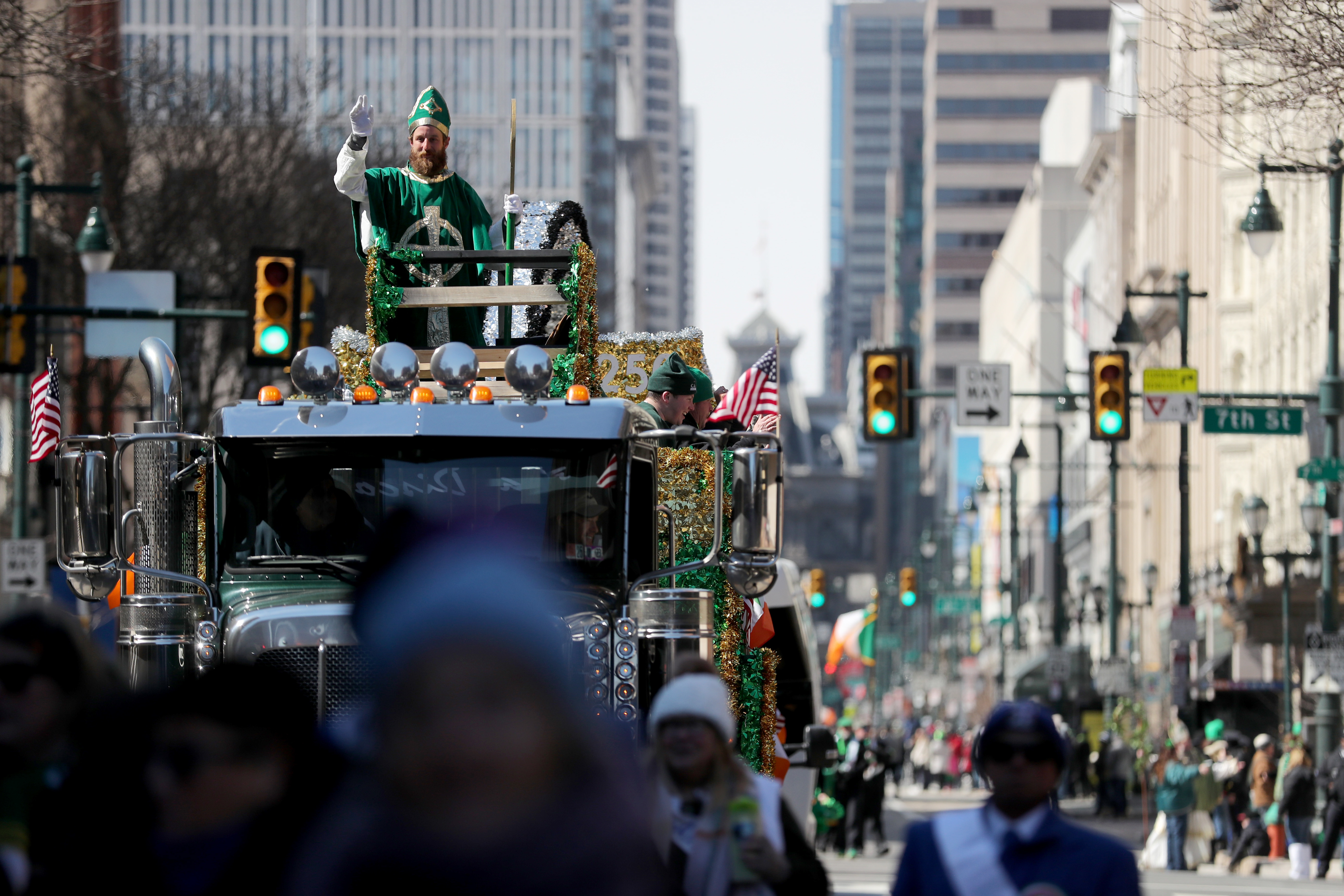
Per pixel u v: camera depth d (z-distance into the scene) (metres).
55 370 34.41
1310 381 128.50
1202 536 167.88
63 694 15.12
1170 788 82.38
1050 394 85.94
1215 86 67.62
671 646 27.75
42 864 13.88
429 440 28.62
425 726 9.65
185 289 109.25
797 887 18.78
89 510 27.80
